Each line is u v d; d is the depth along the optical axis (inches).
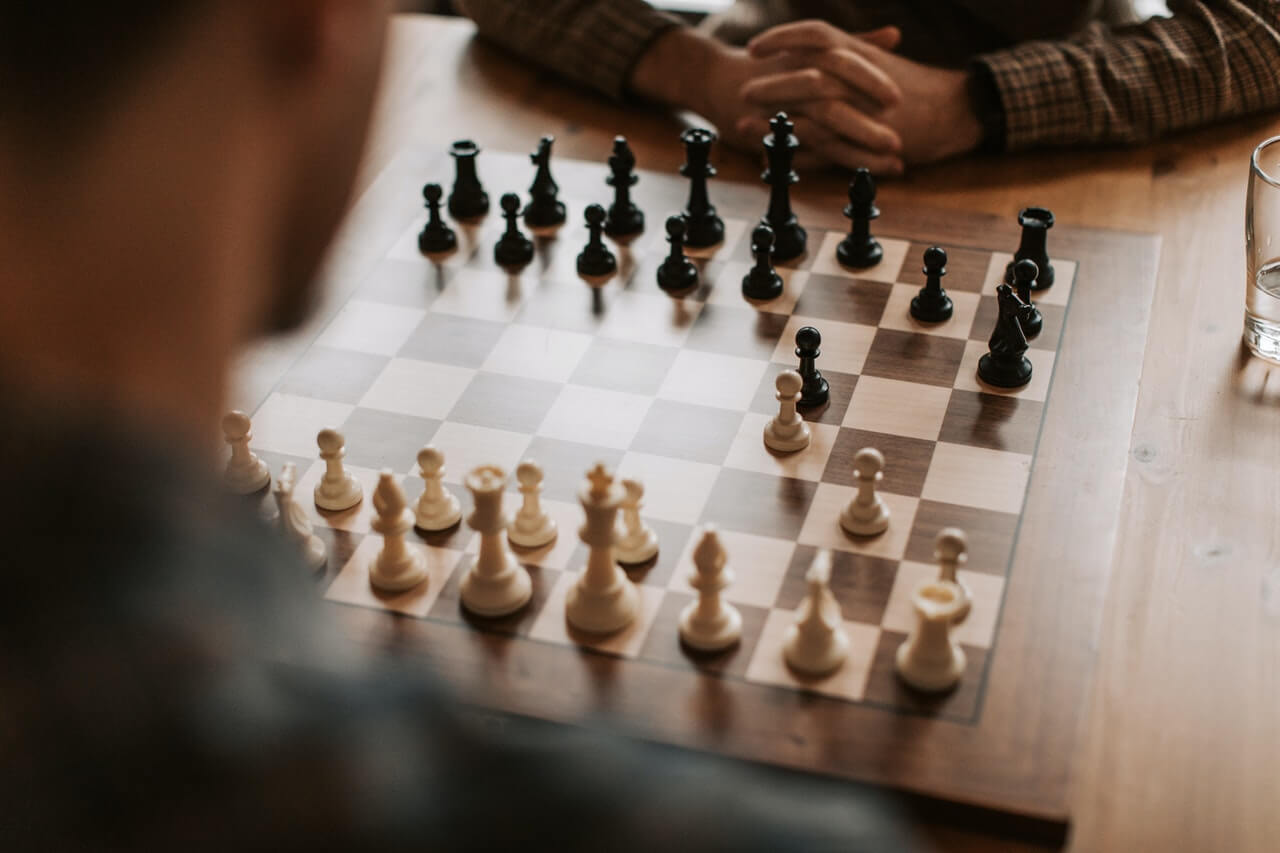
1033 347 78.7
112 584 15.1
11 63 14.8
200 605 15.6
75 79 15.0
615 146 90.1
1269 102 100.2
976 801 52.0
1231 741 55.1
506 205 87.1
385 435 73.8
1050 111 97.7
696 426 73.8
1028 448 71.0
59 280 15.7
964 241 89.9
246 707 15.6
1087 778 53.9
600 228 86.6
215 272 16.8
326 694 16.3
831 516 67.2
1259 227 74.1
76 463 15.2
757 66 100.9
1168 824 52.0
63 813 14.9
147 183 15.8
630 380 77.7
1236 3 100.1
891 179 98.5
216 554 16.0
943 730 55.2
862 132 96.3
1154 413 73.5
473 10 114.1
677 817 16.2
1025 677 57.6
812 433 73.0
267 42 16.2
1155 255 86.1
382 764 16.0
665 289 86.2
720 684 57.9
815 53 98.2
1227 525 65.8
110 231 15.8
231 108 16.1
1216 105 98.7
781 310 84.0
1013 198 94.9
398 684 17.2
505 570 62.2
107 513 15.2
